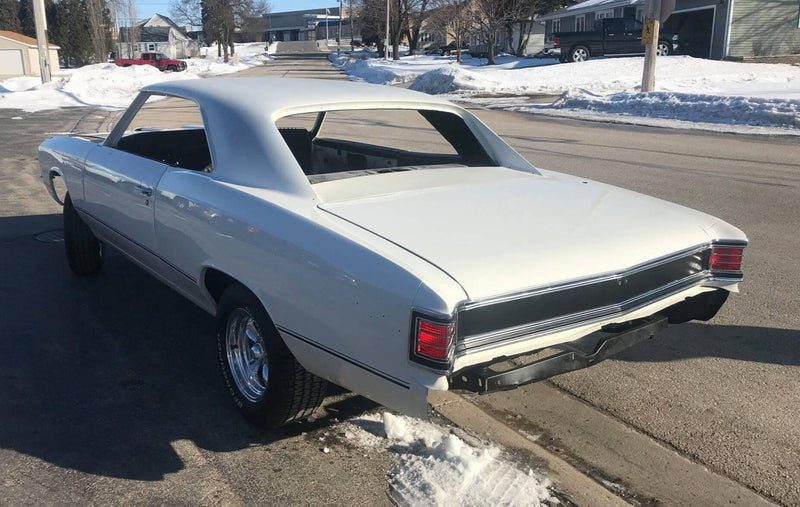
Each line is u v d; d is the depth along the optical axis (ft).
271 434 10.03
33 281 16.66
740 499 8.56
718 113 50.93
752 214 23.02
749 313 14.69
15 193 26.61
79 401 10.95
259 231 9.15
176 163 14.43
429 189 10.48
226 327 10.42
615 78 81.20
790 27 93.81
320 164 14.76
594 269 8.30
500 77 90.48
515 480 8.78
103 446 9.68
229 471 9.11
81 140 15.85
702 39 99.14
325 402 10.96
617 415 10.60
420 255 7.86
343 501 8.46
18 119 53.16
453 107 12.73
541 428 10.21
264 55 315.37
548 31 150.92
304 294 8.51
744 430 10.14
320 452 9.55
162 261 11.94
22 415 10.48
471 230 8.65
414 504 8.37
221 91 11.51
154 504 8.42
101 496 8.57
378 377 7.89
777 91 59.82
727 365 12.28
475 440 9.84
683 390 11.37
